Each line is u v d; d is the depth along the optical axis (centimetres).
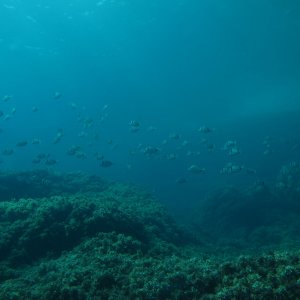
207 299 679
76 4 3822
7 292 788
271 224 2120
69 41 4931
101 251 990
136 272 814
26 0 3575
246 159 4431
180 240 1575
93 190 2178
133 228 1231
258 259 762
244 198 2330
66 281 808
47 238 1088
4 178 1864
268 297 631
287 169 2691
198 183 4203
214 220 2316
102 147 6819
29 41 4728
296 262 718
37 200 1391
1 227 1143
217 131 5800
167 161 5175
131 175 5016
